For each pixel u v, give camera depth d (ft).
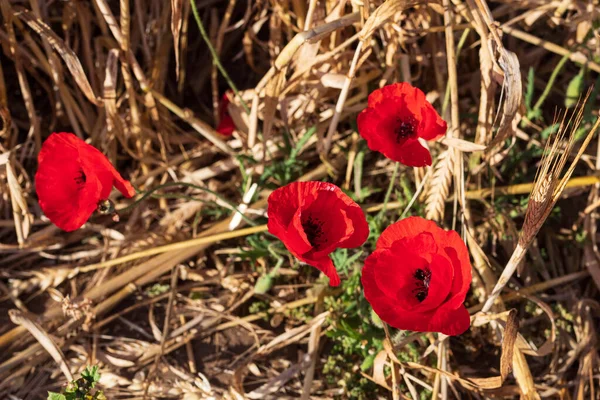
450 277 2.86
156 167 4.02
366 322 3.46
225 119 3.84
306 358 3.50
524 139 3.94
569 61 4.18
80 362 3.55
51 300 3.70
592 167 3.85
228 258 3.81
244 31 4.28
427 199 3.54
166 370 3.55
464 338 3.61
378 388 3.50
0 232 3.85
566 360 3.59
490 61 3.45
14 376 3.48
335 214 3.01
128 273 3.69
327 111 3.89
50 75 3.91
